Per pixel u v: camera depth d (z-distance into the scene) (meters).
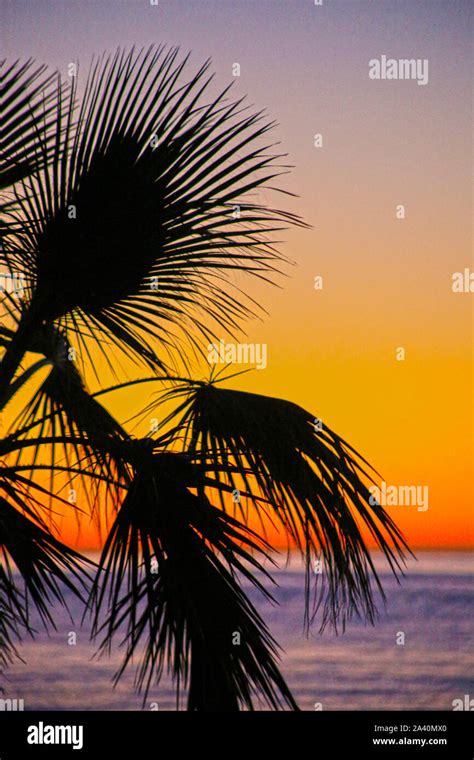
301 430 2.99
